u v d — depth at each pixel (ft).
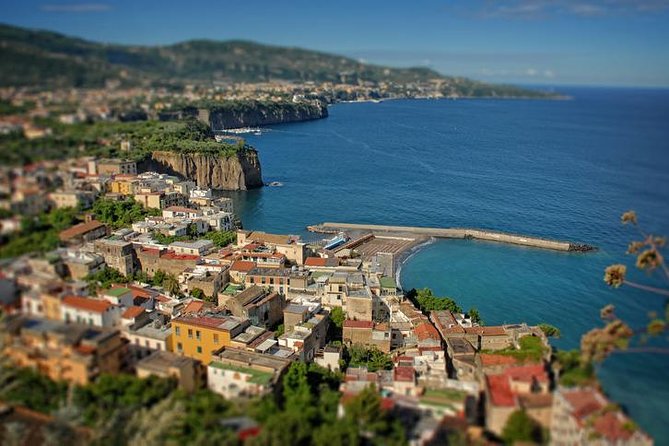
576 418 314.55
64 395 351.87
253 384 394.52
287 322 523.29
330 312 570.87
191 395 369.30
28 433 325.42
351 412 336.90
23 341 371.76
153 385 364.99
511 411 332.39
